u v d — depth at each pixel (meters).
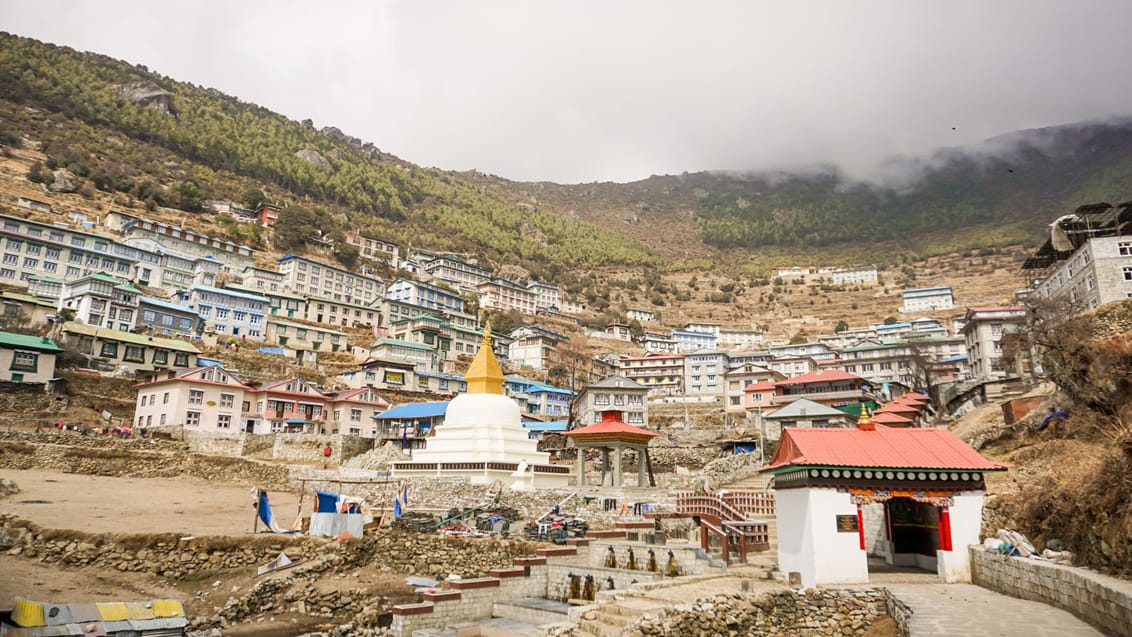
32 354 64.44
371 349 110.06
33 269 94.12
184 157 186.00
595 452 62.12
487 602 24.84
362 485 45.44
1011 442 37.59
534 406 101.69
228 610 24.33
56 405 62.69
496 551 28.73
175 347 78.88
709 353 125.75
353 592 25.97
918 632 14.58
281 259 132.62
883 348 114.12
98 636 17.84
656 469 58.59
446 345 123.31
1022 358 58.94
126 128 181.25
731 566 23.05
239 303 104.06
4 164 135.62
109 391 68.31
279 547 28.73
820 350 127.62
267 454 59.47
